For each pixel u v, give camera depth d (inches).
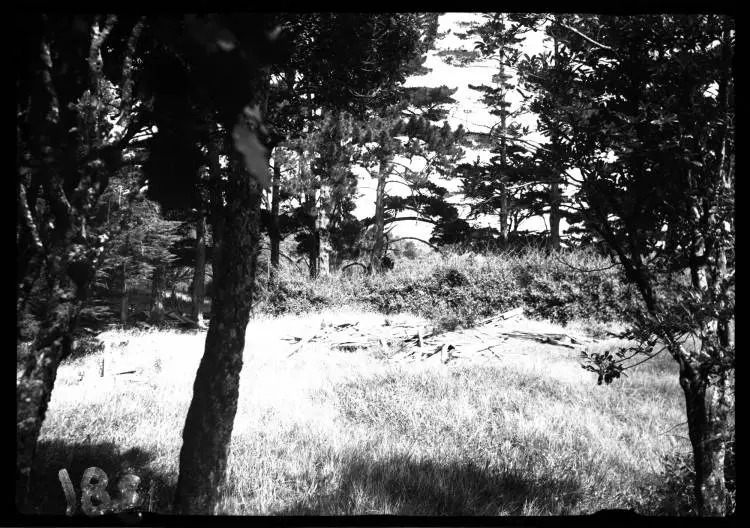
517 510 227.3
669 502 173.3
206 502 167.2
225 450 170.4
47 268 122.0
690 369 150.6
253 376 514.9
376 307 1043.9
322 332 761.6
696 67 139.5
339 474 255.6
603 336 745.0
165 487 213.2
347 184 1054.4
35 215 133.6
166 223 1170.0
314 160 1015.6
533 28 174.1
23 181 120.6
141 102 111.3
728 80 142.3
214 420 167.6
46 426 285.3
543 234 1252.5
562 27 169.0
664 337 155.6
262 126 33.4
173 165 130.0
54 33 67.6
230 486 229.5
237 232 166.1
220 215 165.6
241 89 32.8
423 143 1154.7
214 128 117.3
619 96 165.9
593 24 163.5
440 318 873.5
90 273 125.1
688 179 152.7
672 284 160.4
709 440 147.9
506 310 935.0
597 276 848.3
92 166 114.9
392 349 674.8
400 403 411.5
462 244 1370.6
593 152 172.2
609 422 372.5
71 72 107.5
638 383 482.0
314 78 216.7
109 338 789.9
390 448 300.7
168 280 1815.9
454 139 1145.4
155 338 806.5
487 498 242.1
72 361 577.0
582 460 291.4
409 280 1024.2
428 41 577.6
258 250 171.3
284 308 1066.7
